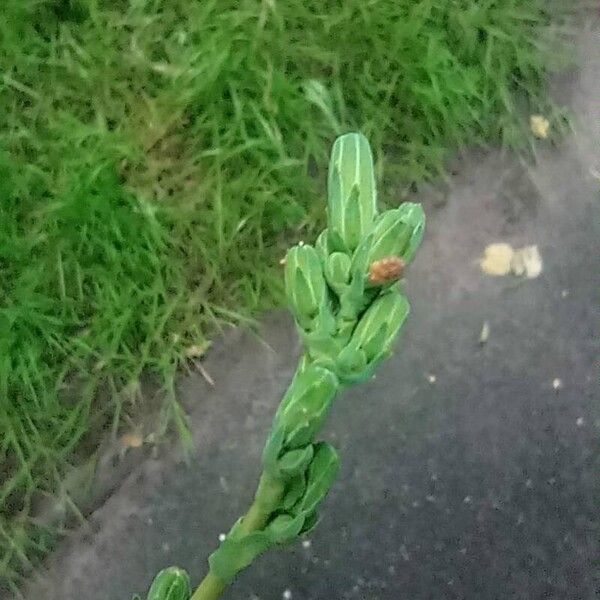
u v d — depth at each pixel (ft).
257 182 1.15
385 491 1.08
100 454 1.09
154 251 1.11
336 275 0.27
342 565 1.05
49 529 1.06
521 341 1.15
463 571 1.05
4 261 1.11
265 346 1.13
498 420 1.11
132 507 1.08
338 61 1.20
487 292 1.17
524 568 1.05
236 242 1.14
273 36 1.19
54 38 1.20
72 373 1.11
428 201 1.21
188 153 1.17
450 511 1.07
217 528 1.07
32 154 1.16
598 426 1.11
